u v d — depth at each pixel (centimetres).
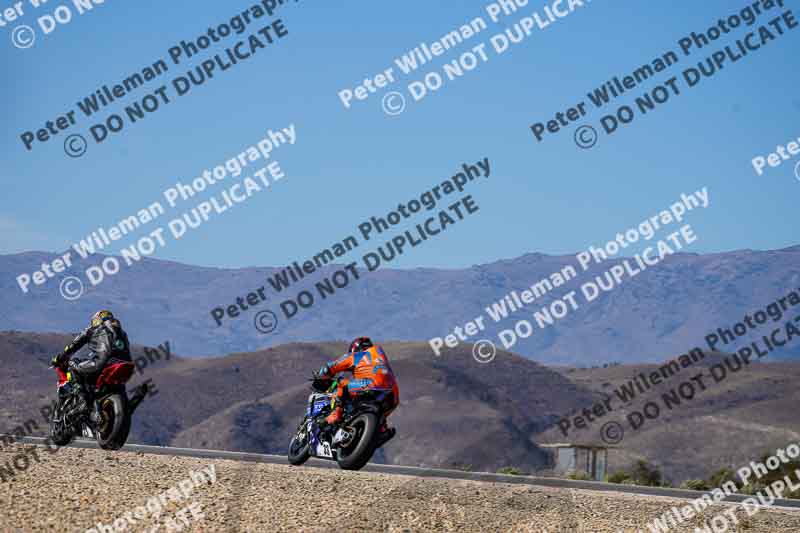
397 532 2372
